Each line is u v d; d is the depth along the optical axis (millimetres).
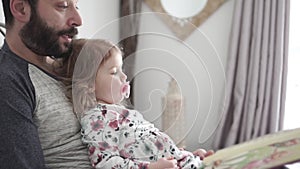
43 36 1216
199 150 1371
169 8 2564
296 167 1366
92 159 1204
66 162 1214
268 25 2383
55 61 1313
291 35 2523
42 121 1187
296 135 995
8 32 1259
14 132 1089
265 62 2395
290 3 2371
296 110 2559
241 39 2447
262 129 2422
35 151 1112
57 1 1205
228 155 1033
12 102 1105
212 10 2562
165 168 1153
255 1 2402
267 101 2402
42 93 1188
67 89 1264
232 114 2498
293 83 2561
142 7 2635
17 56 1216
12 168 1079
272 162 918
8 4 1224
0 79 1130
